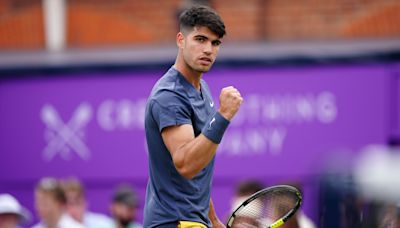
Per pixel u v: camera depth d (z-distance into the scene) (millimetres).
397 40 34938
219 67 34750
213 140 14219
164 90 15000
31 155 36719
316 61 34281
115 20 38156
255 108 34469
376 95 33938
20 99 36875
